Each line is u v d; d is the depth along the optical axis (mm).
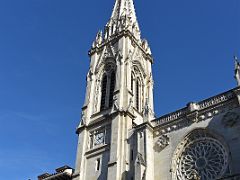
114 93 66688
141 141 56250
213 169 49062
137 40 80688
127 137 59469
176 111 57219
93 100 71562
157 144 55969
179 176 51406
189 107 55438
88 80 75625
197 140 52688
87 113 69000
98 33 83312
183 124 55062
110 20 85812
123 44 75188
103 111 67375
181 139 53781
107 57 76000
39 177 75062
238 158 46688
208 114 52938
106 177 57375
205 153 51062
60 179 69688
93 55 79938
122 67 70625
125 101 65000
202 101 54969
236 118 49562
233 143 48188
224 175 47125
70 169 69500
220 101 52594
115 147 58500
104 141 62375
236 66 53781
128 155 57188
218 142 50156
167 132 56250
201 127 52344
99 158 60906
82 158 62844
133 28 83938
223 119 50812
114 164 56375
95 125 66062
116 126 61031
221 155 49188
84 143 64750
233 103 51062
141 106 71562
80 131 67062
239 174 43219
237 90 50688
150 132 57375
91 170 60531
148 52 82062
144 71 77562
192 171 50781
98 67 76438
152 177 52906
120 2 91500
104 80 74250
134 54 76375
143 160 52938
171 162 52875
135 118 65438
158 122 58281
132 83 72688
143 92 74375
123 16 83500
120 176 55219
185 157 52656
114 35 79438
